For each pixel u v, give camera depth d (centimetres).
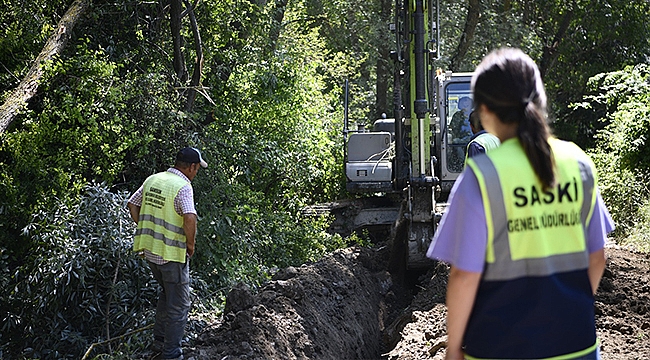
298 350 804
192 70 1399
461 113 1497
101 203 955
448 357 326
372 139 1566
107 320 899
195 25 1295
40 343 916
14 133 1025
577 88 3500
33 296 921
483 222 317
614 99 2162
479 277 318
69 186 1064
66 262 901
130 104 1166
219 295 1095
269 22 1570
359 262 1365
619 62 3419
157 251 766
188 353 751
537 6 3334
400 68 1354
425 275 1288
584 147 3375
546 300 320
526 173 322
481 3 2911
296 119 1555
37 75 1048
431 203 1266
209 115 1400
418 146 1262
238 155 1373
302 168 1573
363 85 3209
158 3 1342
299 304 923
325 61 2350
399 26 1302
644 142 1811
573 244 330
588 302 331
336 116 2011
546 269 322
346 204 1823
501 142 340
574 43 3428
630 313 943
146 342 862
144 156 1210
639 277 1127
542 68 3388
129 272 939
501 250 321
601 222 345
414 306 1082
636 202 1781
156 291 939
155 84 1184
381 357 1055
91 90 1093
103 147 1091
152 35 1349
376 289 1315
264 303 880
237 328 784
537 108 332
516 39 2933
